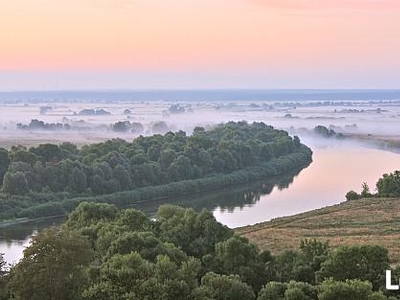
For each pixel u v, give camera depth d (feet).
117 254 184.24
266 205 457.27
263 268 206.08
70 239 169.27
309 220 377.50
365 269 190.39
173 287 166.61
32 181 445.37
